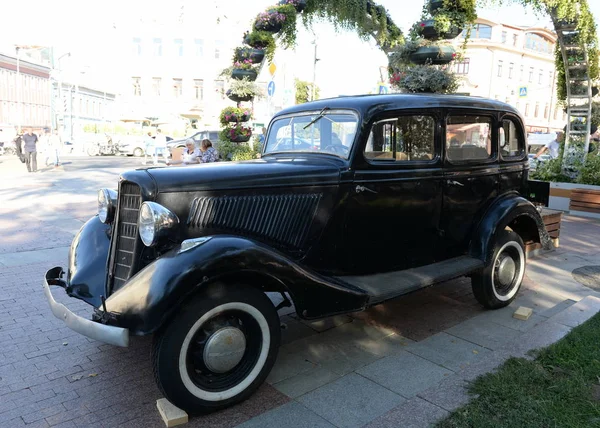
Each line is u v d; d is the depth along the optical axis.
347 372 3.51
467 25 7.35
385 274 4.02
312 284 3.20
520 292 5.29
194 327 2.80
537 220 4.92
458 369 3.54
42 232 7.76
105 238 3.95
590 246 7.34
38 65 51.06
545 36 55.44
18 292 5.05
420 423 2.86
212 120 42.66
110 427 2.83
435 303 5.00
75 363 3.61
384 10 8.49
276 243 3.57
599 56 9.98
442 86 7.19
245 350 3.06
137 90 43.81
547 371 3.43
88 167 20.00
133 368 3.55
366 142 3.76
